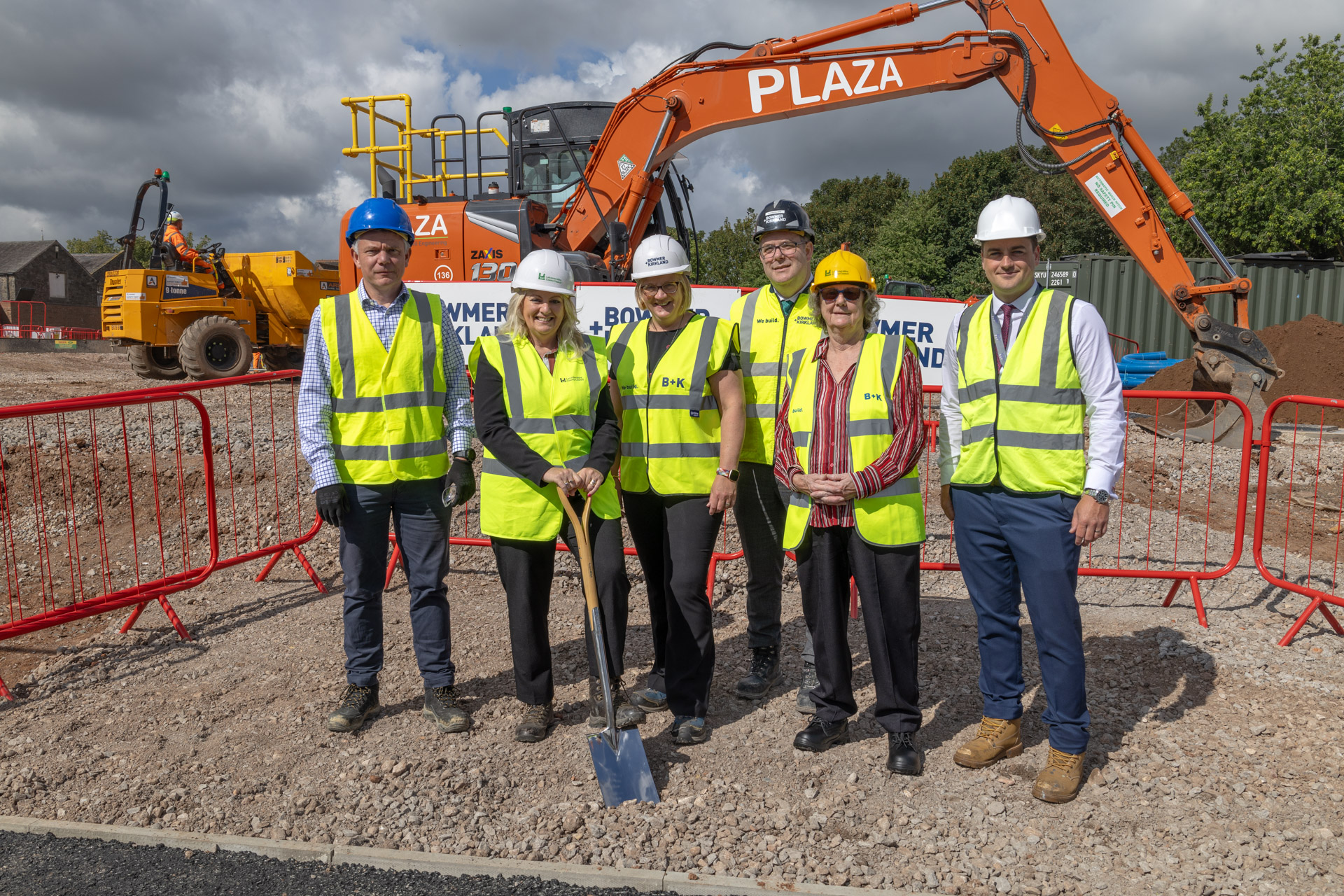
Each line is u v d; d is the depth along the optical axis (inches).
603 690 116.8
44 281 1847.9
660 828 104.2
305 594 192.7
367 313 127.7
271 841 101.5
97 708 138.3
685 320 125.6
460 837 102.8
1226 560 211.5
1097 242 1469.0
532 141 363.6
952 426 120.1
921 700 139.4
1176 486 292.7
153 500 257.0
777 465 120.5
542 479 117.3
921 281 1412.4
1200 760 118.2
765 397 135.9
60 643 166.1
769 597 142.0
